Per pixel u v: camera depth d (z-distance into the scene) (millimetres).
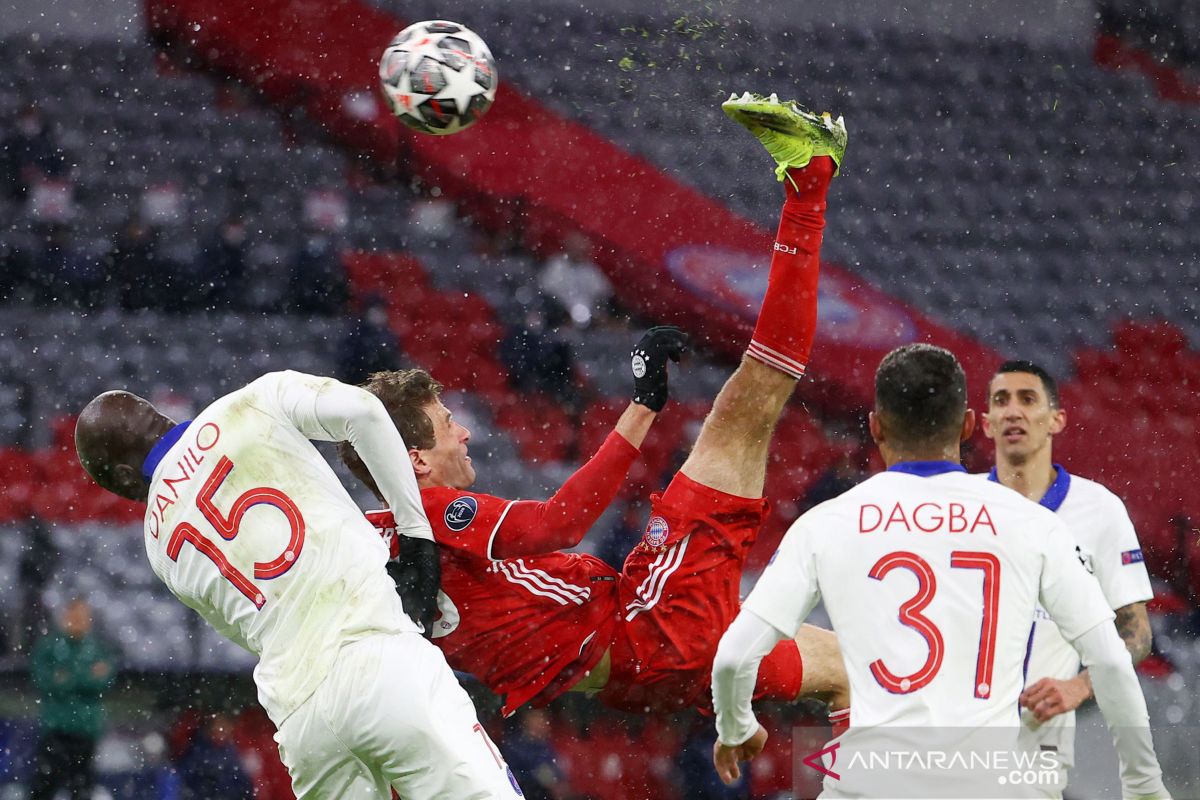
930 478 11883
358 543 13516
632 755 28391
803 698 16359
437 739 12977
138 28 47250
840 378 43156
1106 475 42062
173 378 40125
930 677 11258
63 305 41500
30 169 44531
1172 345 45031
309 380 13820
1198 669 32656
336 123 46375
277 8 47219
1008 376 16984
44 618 32812
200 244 43375
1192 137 50875
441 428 15828
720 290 44750
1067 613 11547
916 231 47125
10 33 46812
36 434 37844
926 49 51969
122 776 28547
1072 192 48875
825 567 11742
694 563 16031
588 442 39844
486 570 15750
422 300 42844
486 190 45750
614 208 46188
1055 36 52312
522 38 48969
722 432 16109
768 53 50844
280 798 29266
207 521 13531
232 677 30656
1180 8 52625
